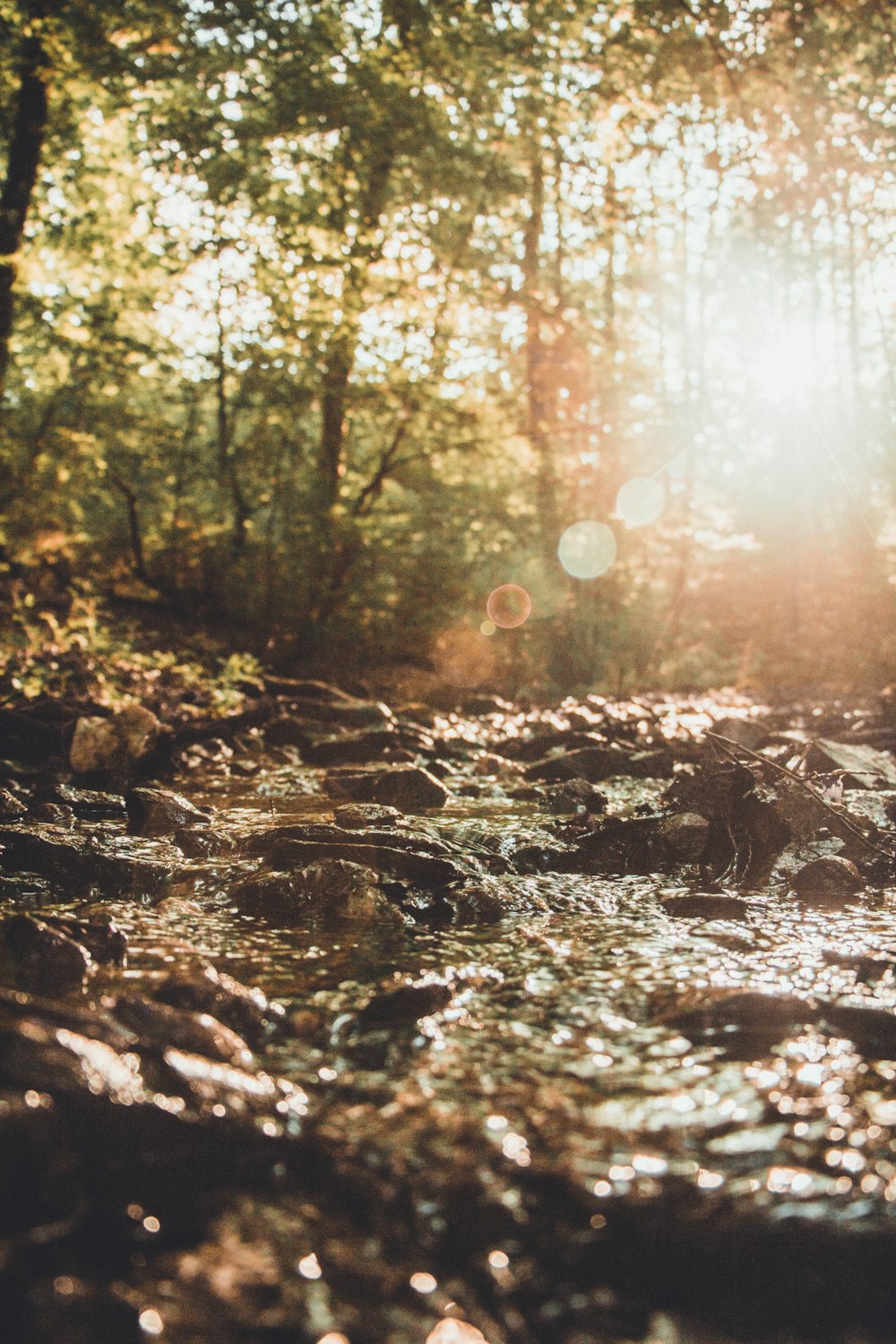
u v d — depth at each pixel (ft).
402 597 60.23
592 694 57.93
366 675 54.39
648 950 12.09
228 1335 5.20
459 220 55.98
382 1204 6.36
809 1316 5.58
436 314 54.54
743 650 73.31
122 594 59.16
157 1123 6.61
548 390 65.46
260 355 53.52
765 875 16.07
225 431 57.67
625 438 62.80
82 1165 6.12
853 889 15.35
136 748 25.54
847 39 49.16
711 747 22.40
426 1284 5.68
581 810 21.65
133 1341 5.06
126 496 57.00
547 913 13.98
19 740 26.53
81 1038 6.90
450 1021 9.53
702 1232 6.15
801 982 10.78
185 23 43.52
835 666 64.80
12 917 12.17
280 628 56.65
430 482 61.98
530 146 53.78
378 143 50.21
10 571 52.47
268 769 27.84
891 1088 8.02
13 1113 6.02
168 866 15.57
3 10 40.32
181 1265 5.65
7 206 42.75
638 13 46.39
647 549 66.74
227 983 9.44
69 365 51.78
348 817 18.65
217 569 59.06
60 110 47.26
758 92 52.31
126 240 51.24
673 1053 8.75
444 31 46.55
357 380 56.75
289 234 50.49
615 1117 7.50
